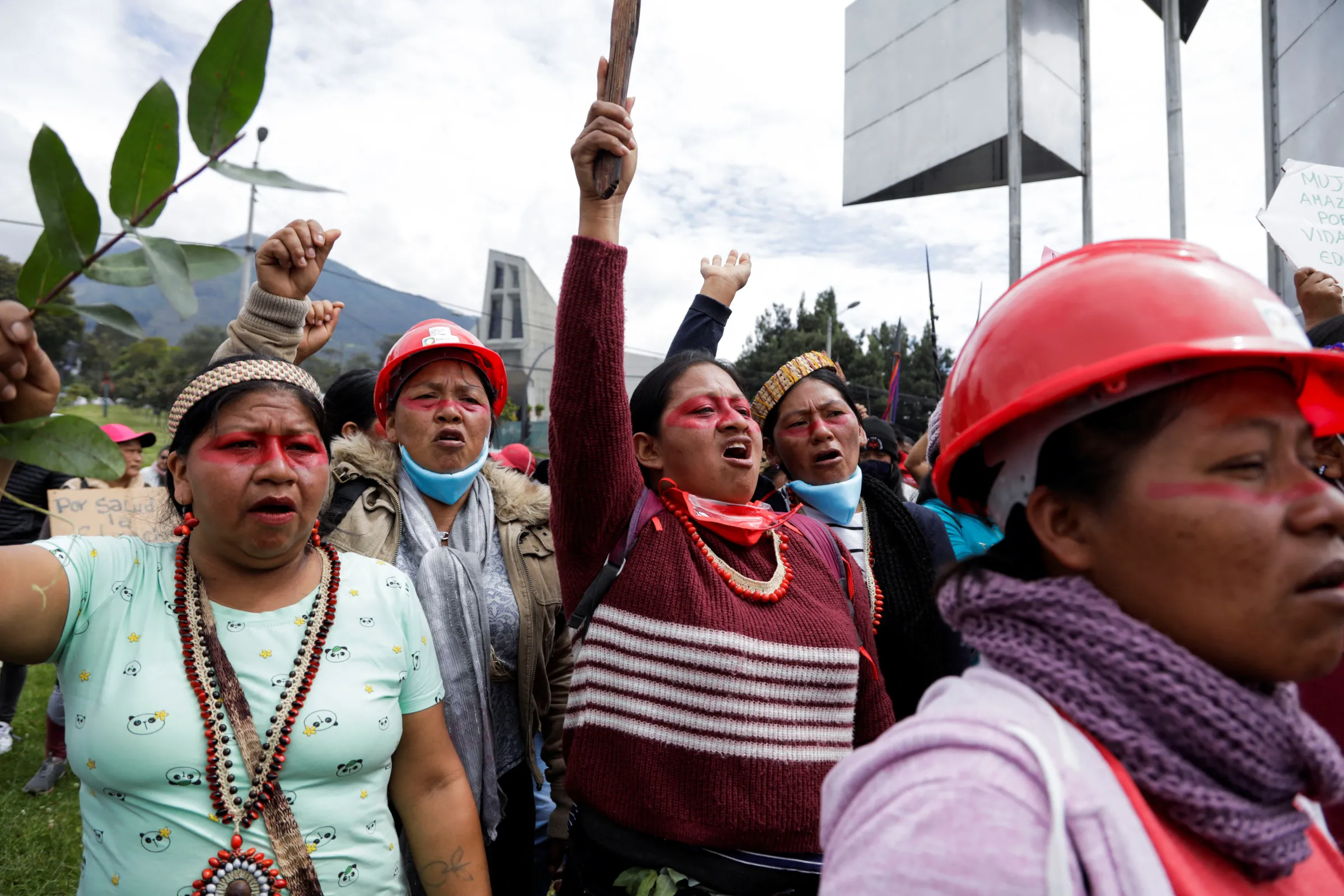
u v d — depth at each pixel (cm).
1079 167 932
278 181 81
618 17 180
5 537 443
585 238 185
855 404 281
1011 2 846
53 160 79
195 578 167
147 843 151
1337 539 79
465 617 225
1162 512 80
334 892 159
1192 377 81
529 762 247
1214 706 76
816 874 169
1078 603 82
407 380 263
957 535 279
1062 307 87
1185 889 72
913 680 239
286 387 173
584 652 186
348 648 171
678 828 165
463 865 182
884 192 1098
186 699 156
